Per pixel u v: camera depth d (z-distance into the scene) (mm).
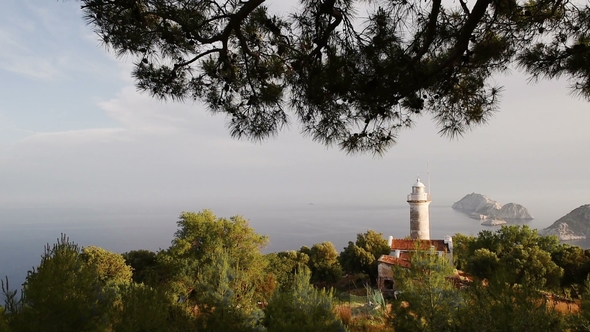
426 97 5027
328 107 4906
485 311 5727
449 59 4434
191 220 29078
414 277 11195
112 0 4266
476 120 5410
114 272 28688
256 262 27938
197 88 5660
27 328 4453
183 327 6207
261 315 10773
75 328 4770
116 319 5125
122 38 4609
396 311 10859
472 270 26109
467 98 5320
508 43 4777
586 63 4484
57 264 5020
